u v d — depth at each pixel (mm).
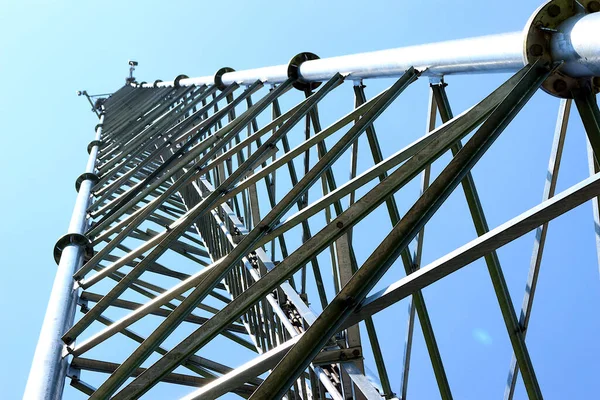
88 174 19281
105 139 26766
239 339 13344
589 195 4973
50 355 9773
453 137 6602
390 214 8945
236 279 13938
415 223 5508
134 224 13008
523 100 6121
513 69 7613
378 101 9109
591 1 6711
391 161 7738
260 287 6430
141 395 6633
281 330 10992
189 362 10430
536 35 6688
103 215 15961
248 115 14031
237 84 19125
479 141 5773
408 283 5312
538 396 7348
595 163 6906
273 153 11242
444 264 5246
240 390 10750
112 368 10258
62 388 9422
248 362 6523
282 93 14367
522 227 5105
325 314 5293
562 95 6641
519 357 7379
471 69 8328
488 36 7801
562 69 6547
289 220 8133
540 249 7375
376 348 8508
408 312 8547
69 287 12039
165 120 21297
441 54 8719
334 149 8695
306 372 11086
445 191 5574
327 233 6344
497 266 7449
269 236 8164
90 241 14133
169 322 7715
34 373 9414
